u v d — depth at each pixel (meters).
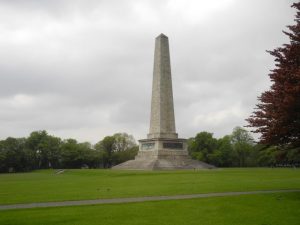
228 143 141.88
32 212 21.03
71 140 163.50
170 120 90.94
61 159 153.25
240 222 17.94
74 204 24.33
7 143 142.25
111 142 167.88
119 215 19.80
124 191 32.41
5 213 20.77
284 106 24.59
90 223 17.77
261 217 19.12
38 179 61.34
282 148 30.02
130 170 80.19
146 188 35.03
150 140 92.00
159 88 90.56
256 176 53.50
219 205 22.97
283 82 26.06
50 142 156.12
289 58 26.69
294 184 37.69
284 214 19.88
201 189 32.88
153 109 92.56
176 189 33.28
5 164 137.50
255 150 140.38
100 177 61.22
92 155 152.25
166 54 92.12
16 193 32.62
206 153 138.25
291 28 27.09
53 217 19.34
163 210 21.28
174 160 89.06
